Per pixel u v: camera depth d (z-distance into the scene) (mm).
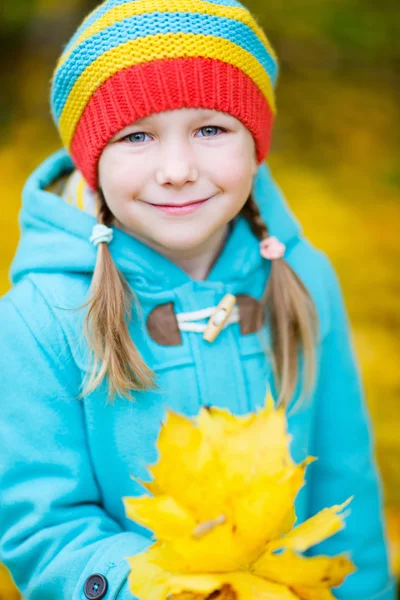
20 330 794
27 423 786
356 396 954
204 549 633
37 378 788
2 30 2160
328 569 637
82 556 750
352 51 2303
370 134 2037
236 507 644
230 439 659
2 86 2041
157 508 643
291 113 2088
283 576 633
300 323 845
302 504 882
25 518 781
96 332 771
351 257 1561
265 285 861
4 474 786
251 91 777
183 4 748
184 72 740
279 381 837
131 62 740
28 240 832
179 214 755
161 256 812
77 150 801
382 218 1704
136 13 744
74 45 769
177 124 749
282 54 2273
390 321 1430
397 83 2248
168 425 661
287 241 900
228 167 757
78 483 792
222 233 837
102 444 799
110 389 772
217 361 808
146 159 750
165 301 808
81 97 768
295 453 853
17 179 1713
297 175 1853
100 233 790
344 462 947
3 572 1049
